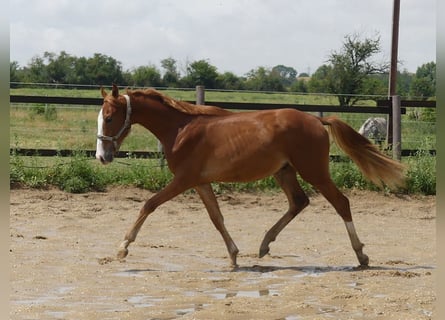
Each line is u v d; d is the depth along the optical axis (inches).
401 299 250.2
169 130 318.7
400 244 380.8
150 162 553.0
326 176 317.4
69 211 455.8
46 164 547.8
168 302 248.8
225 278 293.0
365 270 309.4
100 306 241.9
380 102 563.2
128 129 321.4
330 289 268.8
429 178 535.5
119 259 319.9
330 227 430.9
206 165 314.8
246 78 2068.2
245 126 314.2
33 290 263.6
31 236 379.9
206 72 1861.5
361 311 235.1
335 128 324.8
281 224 329.7
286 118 315.0
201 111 321.1
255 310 235.8
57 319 222.5
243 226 427.5
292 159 315.0
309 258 344.2
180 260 331.9
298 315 230.2
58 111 1055.0
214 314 229.1
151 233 402.6
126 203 486.0
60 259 323.3
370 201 513.7
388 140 570.6
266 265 326.0
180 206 482.9
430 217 472.1
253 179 317.1
